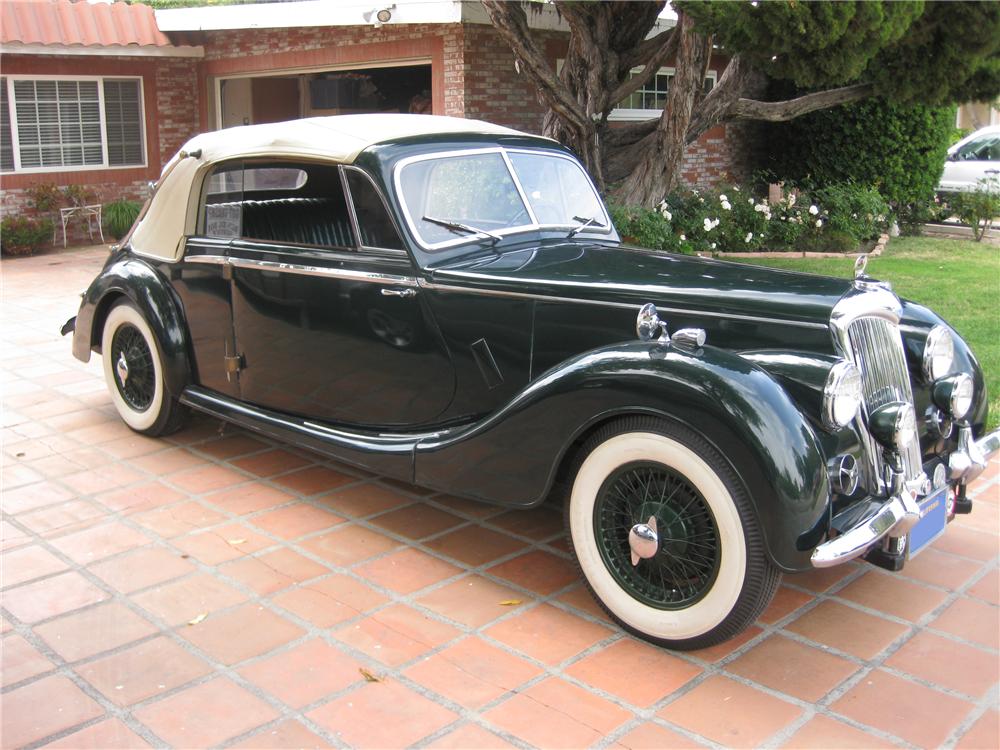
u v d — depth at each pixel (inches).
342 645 122.5
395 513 166.4
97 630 125.6
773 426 108.7
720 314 129.0
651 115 550.9
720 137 568.7
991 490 179.8
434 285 146.3
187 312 187.6
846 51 304.0
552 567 146.1
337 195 156.7
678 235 437.4
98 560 146.5
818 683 115.4
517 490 133.3
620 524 125.9
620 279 138.5
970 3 339.3
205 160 181.3
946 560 150.3
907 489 122.0
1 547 150.7
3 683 113.3
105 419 217.5
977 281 382.9
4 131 508.7
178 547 151.5
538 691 112.7
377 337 154.9
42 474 182.9
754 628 129.0
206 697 110.7
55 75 519.8
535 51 361.7
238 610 131.3
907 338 142.5
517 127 466.3
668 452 116.0
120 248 205.8
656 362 116.0
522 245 162.2
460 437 137.7
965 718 108.3
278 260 165.6
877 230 519.8
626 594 124.6
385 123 170.1
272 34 536.4
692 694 112.6
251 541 154.0
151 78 563.8
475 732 104.6
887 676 117.0
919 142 540.1
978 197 527.5
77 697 110.5
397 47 472.1
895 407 121.0
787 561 109.7
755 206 482.6
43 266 457.1
